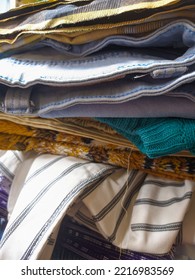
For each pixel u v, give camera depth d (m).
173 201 0.33
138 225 0.32
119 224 0.34
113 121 0.29
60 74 0.28
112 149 0.36
